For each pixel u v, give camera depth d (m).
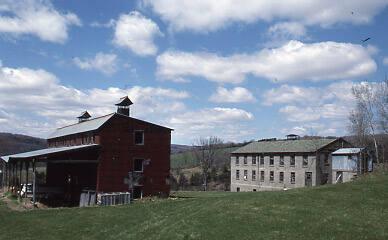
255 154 89.69
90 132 54.69
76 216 34.91
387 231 20.39
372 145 79.94
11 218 36.28
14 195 55.78
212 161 114.31
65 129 72.75
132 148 53.53
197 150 133.75
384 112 81.38
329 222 22.39
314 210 25.22
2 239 29.38
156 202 37.75
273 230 22.03
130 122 53.81
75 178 56.75
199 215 27.45
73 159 50.88
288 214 24.84
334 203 26.58
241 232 22.41
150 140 54.72
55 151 49.03
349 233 20.38
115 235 27.28
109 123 52.72
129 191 52.47
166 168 55.22
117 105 59.62
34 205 45.03
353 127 102.75
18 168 65.50
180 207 33.22
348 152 71.25
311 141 81.31
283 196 30.02
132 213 33.75
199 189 99.56
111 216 33.47
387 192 28.02
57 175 63.41
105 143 52.19
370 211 24.12
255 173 89.50
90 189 52.47
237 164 95.19
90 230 29.72
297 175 79.75
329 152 77.56
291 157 81.31
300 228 21.84
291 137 91.94
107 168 51.94
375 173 39.09
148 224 28.44
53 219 34.62
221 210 27.81
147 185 53.94
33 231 31.12
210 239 22.05
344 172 71.44
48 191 55.03
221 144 140.75
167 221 28.06
